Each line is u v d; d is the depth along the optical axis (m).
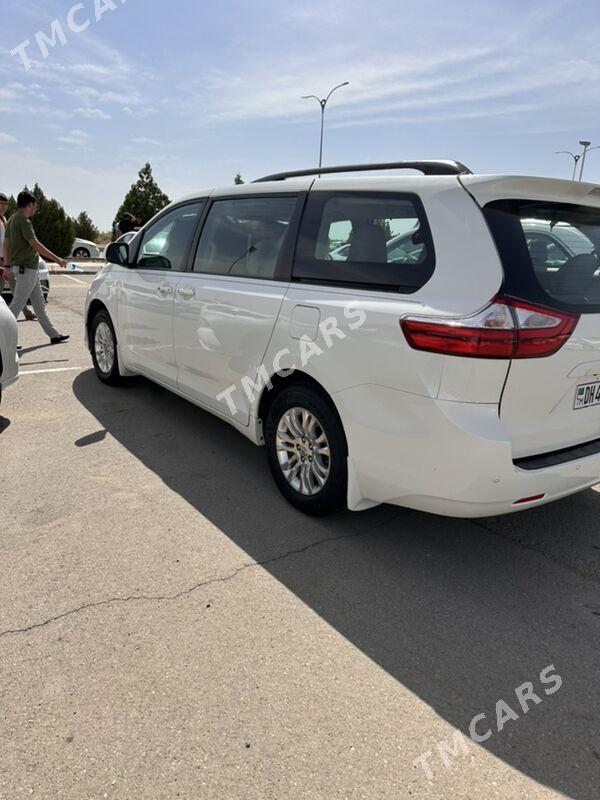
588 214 2.66
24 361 6.29
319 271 2.93
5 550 2.73
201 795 1.61
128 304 4.68
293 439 3.16
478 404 2.27
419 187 2.56
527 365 2.27
